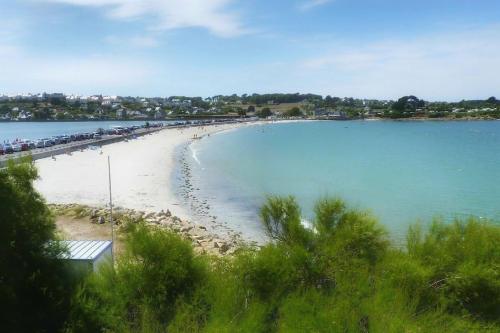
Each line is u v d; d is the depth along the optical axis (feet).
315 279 26.32
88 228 83.92
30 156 28.35
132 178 176.45
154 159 245.24
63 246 27.20
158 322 23.99
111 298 25.35
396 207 127.13
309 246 28.55
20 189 25.77
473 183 172.04
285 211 31.14
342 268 25.88
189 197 144.46
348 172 209.26
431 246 26.61
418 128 609.83
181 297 24.84
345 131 565.94
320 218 30.19
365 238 27.71
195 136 438.81
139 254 26.58
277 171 213.66
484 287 23.48
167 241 27.14
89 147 278.46
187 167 222.48
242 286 25.36
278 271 25.35
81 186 154.61
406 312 22.26
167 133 471.21
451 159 255.09
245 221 112.78
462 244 26.37
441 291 24.11
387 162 246.68
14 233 23.71
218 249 77.20
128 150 286.66
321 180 184.96
